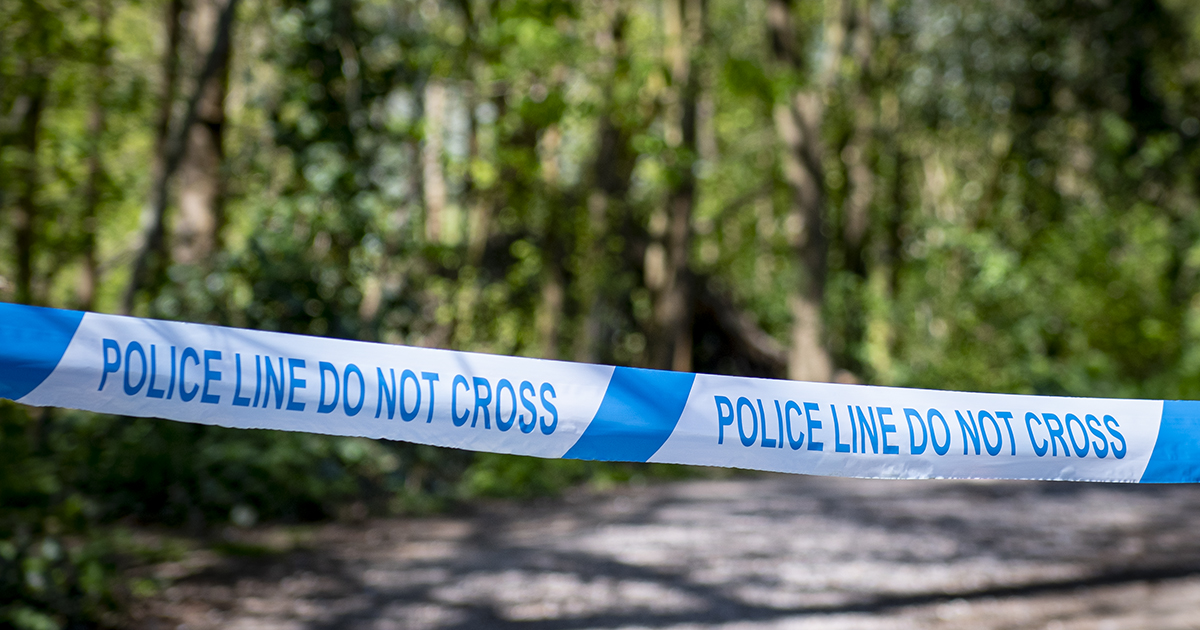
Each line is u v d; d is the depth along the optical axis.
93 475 7.69
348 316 9.84
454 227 16.66
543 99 13.34
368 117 10.30
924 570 6.54
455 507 10.03
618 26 15.02
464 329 13.80
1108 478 2.55
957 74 23.53
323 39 10.03
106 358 1.95
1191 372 15.88
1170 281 18.56
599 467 12.52
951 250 20.42
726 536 8.05
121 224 13.84
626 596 5.85
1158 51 21.98
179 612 5.23
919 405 2.47
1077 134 23.16
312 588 5.97
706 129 22.84
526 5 11.90
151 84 9.63
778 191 24.28
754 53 21.16
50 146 9.79
